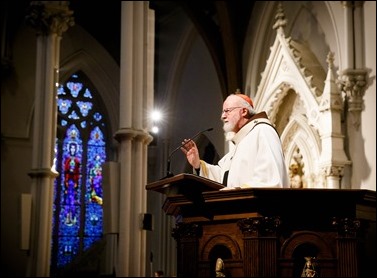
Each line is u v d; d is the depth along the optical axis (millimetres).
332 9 18625
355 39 17391
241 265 5352
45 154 18156
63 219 29594
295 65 18656
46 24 18547
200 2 24422
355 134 17125
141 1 17000
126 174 15961
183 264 5672
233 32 23516
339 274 5230
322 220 5344
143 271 15867
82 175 30234
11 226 26359
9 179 26781
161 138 26953
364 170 16797
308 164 18359
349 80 17156
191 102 26594
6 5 26625
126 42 16656
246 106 6309
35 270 17625
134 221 15891
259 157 5727
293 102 19141
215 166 6633
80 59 29750
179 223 5797
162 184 5727
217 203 5426
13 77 27484
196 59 26906
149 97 16844
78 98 30328
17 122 27266
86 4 29344
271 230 5219
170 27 28672
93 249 27578
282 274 5211
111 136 30250
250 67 23062
